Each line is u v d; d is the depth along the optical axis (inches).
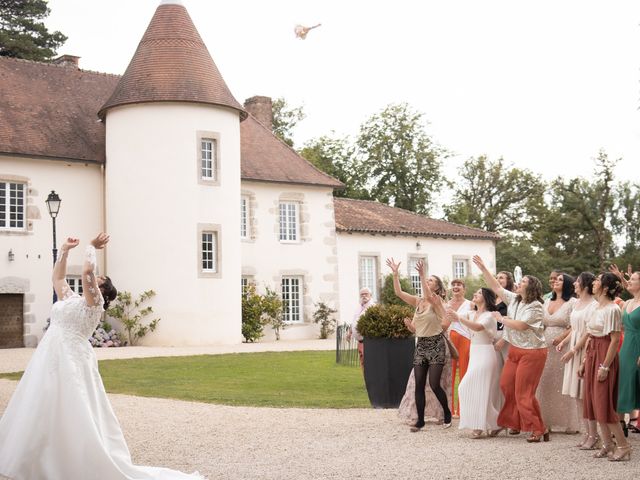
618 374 309.4
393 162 1875.0
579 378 349.1
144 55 1005.8
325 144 1956.2
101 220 1018.1
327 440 351.9
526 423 347.3
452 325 423.8
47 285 971.9
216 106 1006.4
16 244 952.9
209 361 744.3
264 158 1195.9
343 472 282.5
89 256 246.5
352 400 496.1
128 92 984.3
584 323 350.3
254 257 1143.0
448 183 1942.7
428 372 388.2
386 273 1296.8
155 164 973.8
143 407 460.4
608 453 308.7
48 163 981.2
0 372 663.1
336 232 1242.6
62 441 235.6
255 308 1088.2
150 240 968.9
